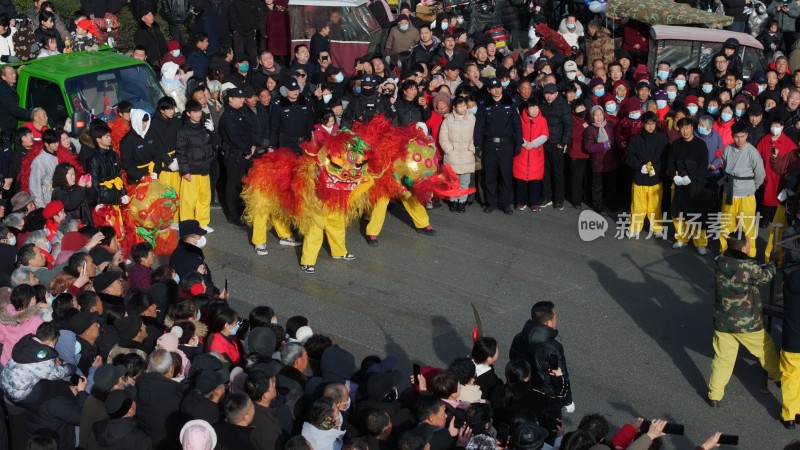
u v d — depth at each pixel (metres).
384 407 6.61
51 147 11.07
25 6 17.17
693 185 12.02
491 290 11.20
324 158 10.89
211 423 6.52
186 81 14.08
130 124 11.81
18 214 9.98
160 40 16.28
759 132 12.77
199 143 12.02
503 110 13.11
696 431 8.50
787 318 8.33
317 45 16.58
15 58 14.13
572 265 11.91
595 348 9.92
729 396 9.06
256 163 11.59
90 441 6.30
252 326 8.11
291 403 6.96
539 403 7.42
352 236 12.70
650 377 9.38
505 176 13.33
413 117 13.28
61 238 9.63
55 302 7.99
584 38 17.34
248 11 16.95
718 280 8.64
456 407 6.98
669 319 10.55
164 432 6.57
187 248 9.54
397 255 12.14
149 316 8.20
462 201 13.53
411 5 20.14
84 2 16.89
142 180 11.28
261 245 11.99
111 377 6.58
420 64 14.85
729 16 17.75
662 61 15.75
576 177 13.55
